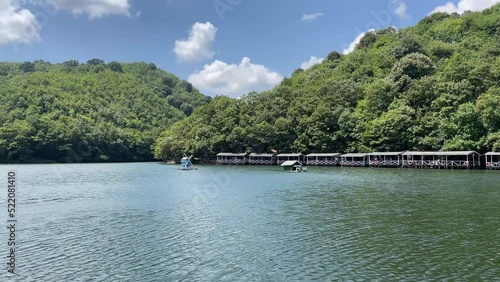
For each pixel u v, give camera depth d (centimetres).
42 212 5025
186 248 3278
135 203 5684
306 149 14400
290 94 17062
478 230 3603
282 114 16050
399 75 14550
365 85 16675
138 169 14175
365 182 7744
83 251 3234
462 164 10394
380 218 4225
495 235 3419
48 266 2875
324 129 14138
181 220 4394
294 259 2927
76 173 12025
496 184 6781
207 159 17412
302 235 3603
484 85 11375
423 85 12500
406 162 11544
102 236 3716
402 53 18475
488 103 10044
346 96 15138
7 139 17462
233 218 4450
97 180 9569
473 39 18688
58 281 2583
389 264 2759
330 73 19750
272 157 15125
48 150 18562
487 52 14775
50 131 18562
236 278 2577
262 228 3922
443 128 11100
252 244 3353
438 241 3288
